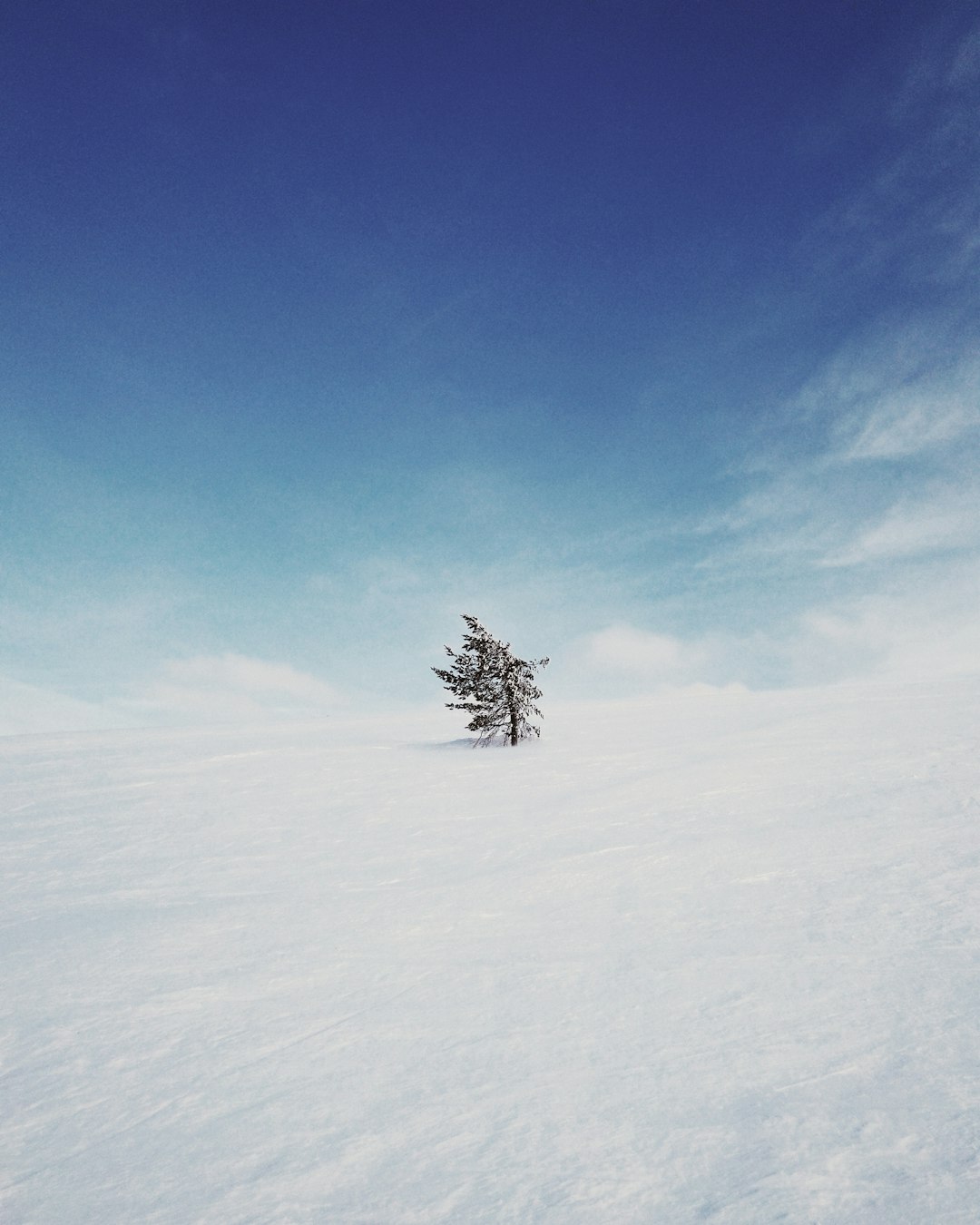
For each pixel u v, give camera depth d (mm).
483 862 12180
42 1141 5070
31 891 12180
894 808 13422
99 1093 5688
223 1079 5777
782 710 31891
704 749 22375
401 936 8945
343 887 11297
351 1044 6234
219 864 13266
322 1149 4734
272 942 9016
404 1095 5348
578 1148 4535
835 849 11250
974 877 9508
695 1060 5539
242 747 31625
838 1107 4773
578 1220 3871
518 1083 5402
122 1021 6996
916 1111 4668
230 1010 7117
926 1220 3688
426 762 24422
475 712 29109
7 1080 5977
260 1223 4051
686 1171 4234
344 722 42844
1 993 7844
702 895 9688
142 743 35750
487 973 7629
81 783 24219
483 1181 4285
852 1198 3896
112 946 9172
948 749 18547
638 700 47250
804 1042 5688
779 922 8484
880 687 40281
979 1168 4066
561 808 15922
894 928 8008
